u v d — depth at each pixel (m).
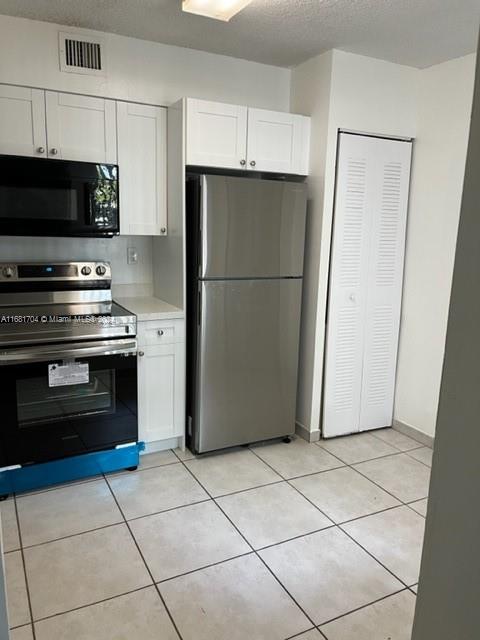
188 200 2.80
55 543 2.11
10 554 2.03
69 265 2.70
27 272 2.61
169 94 2.88
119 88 2.74
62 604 1.78
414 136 3.13
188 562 2.02
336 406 3.22
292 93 3.20
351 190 2.97
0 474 2.41
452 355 0.85
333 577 1.96
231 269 2.79
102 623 1.71
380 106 2.98
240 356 2.92
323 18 2.41
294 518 2.34
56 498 2.46
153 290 3.28
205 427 2.91
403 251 3.24
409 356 3.29
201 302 2.75
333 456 3.00
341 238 3.00
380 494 2.57
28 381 2.40
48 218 2.48
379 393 3.36
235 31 2.61
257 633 1.68
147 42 2.77
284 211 2.88
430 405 3.15
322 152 2.91
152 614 1.75
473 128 0.79
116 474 2.71
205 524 2.27
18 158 2.38
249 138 2.84
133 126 2.80
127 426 2.69
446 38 2.59
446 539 0.90
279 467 2.85
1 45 2.45
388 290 3.24
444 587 0.91
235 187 2.71
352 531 2.25
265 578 1.94
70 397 2.54
